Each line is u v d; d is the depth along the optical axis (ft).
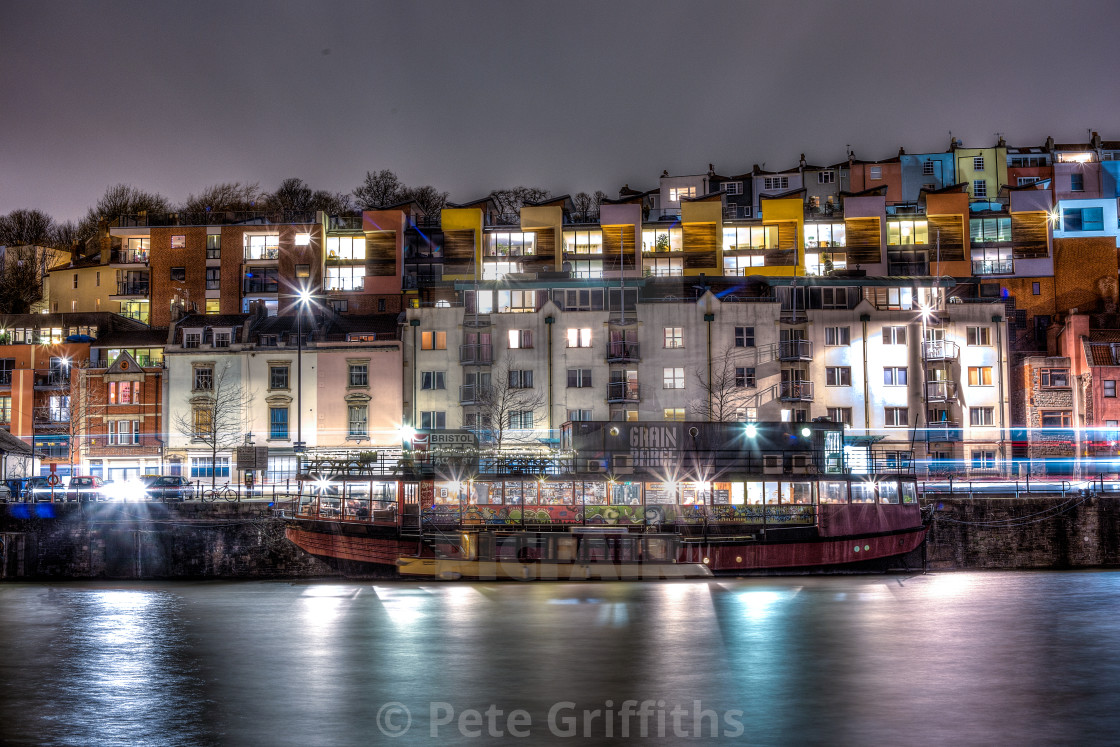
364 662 139.13
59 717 115.75
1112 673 133.08
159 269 367.86
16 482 231.09
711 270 346.13
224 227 364.79
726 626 160.86
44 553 208.03
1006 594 186.91
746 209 407.23
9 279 433.48
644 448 197.47
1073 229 361.51
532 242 349.41
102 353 320.50
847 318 303.48
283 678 131.34
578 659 140.56
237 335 312.50
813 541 199.52
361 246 353.72
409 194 491.72
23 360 329.93
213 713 117.08
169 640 152.46
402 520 196.03
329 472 240.94
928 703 120.26
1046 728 111.34
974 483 255.70
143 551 208.03
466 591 189.88
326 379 306.35
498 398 296.51
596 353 302.86
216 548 207.72
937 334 304.09
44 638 153.79
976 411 302.25
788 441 199.82
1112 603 178.19
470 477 197.26
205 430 305.12
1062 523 219.20
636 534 195.52
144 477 267.80
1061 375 308.60
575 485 197.16
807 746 106.11
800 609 173.47
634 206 345.92
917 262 345.31
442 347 306.14
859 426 300.20
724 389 297.33
